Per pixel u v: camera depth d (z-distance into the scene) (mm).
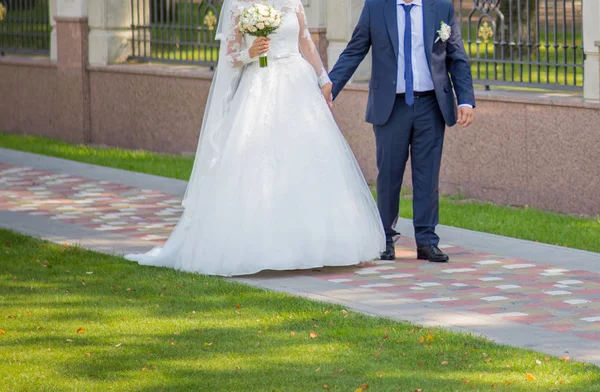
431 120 12836
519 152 17250
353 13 19219
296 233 12336
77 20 25234
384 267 12758
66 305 11008
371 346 9328
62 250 13789
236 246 12297
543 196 16969
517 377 8367
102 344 9562
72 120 25953
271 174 12461
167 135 23875
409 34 12656
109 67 24875
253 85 12781
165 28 24594
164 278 12148
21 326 10211
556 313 10492
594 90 16062
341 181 12656
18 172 21078
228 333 9828
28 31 27812
